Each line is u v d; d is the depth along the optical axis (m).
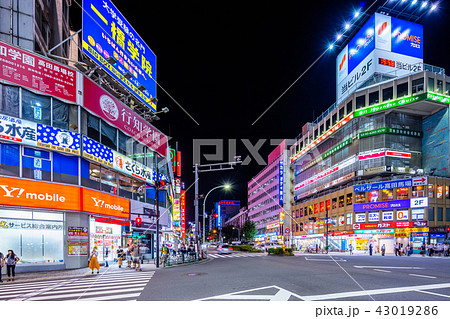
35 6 21.94
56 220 19.12
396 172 49.75
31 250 17.91
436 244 40.53
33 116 18.50
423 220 43.03
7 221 17.14
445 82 49.28
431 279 11.96
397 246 39.97
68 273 17.25
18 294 10.35
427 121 52.19
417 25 58.97
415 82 48.97
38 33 22.56
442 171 48.38
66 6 30.36
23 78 18.12
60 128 19.52
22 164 17.84
